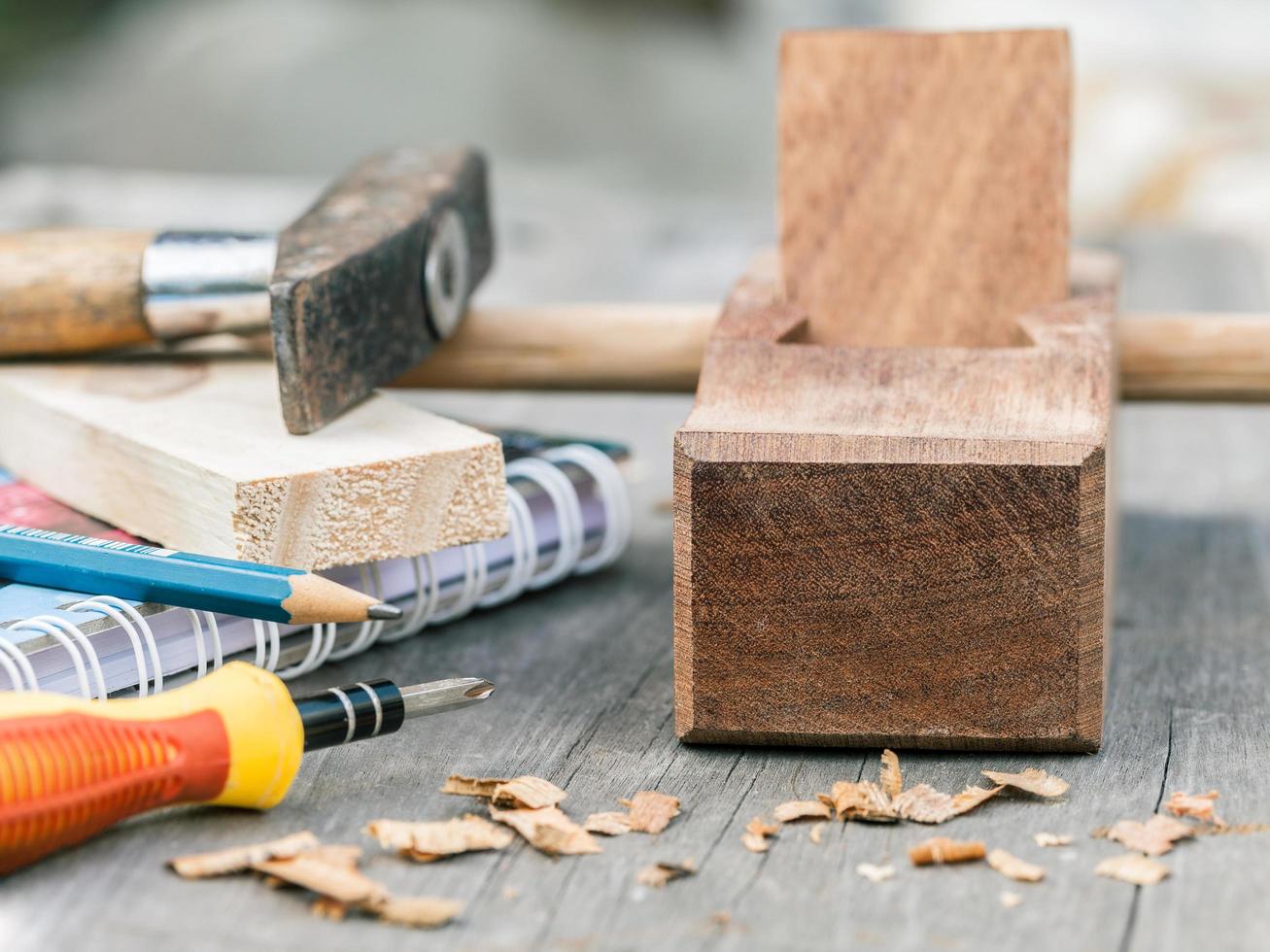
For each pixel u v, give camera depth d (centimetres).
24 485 57
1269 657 55
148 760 47
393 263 55
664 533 63
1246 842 48
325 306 53
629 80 257
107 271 57
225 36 252
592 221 115
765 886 47
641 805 49
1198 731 52
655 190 252
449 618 56
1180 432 70
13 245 58
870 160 55
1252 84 198
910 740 51
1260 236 110
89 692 49
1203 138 186
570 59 256
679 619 51
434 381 62
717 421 51
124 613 51
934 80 55
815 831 48
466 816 48
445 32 253
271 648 52
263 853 47
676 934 46
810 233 55
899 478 49
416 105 249
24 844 46
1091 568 50
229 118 247
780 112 55
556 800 49
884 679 50
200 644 51
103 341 58
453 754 51
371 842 48
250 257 57
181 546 53
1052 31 55
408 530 52
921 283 55
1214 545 62
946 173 55
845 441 50
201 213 110
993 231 55
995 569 50
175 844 48
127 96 249
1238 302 88
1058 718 50
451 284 58
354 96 249
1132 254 104
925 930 46
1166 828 48
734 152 258
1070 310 55
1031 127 55
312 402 53
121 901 46
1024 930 46
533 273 97
